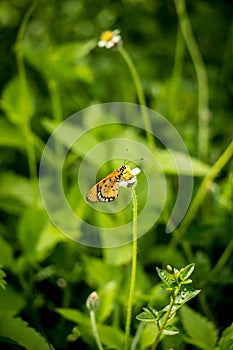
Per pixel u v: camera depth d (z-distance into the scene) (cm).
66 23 140
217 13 145
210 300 92
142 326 82
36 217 94
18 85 102
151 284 94
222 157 93
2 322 83
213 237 97
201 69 113
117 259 90
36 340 82
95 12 142
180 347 85
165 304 87
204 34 144
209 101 123
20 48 102
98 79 126
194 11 146
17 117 101
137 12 145
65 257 95
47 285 95
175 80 115
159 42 141
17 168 111
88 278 93
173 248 95
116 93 124
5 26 138
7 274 94
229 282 91
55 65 103
